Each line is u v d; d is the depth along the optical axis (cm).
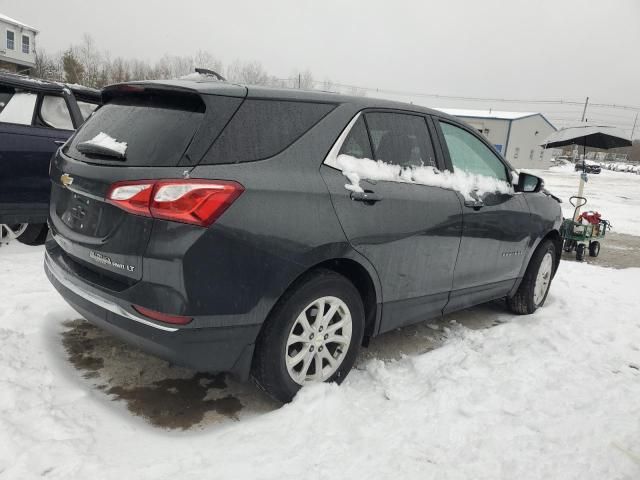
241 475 223
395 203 311
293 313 268
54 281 294
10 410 247
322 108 293
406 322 347
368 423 271
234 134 252
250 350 259
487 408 295
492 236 397
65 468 216
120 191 240
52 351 319
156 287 234
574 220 848
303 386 284
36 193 515
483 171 409
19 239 568
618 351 404
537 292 488
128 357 325
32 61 4662
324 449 245
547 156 5978
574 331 438
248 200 245
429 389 314
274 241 253
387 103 332
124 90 285
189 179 233
